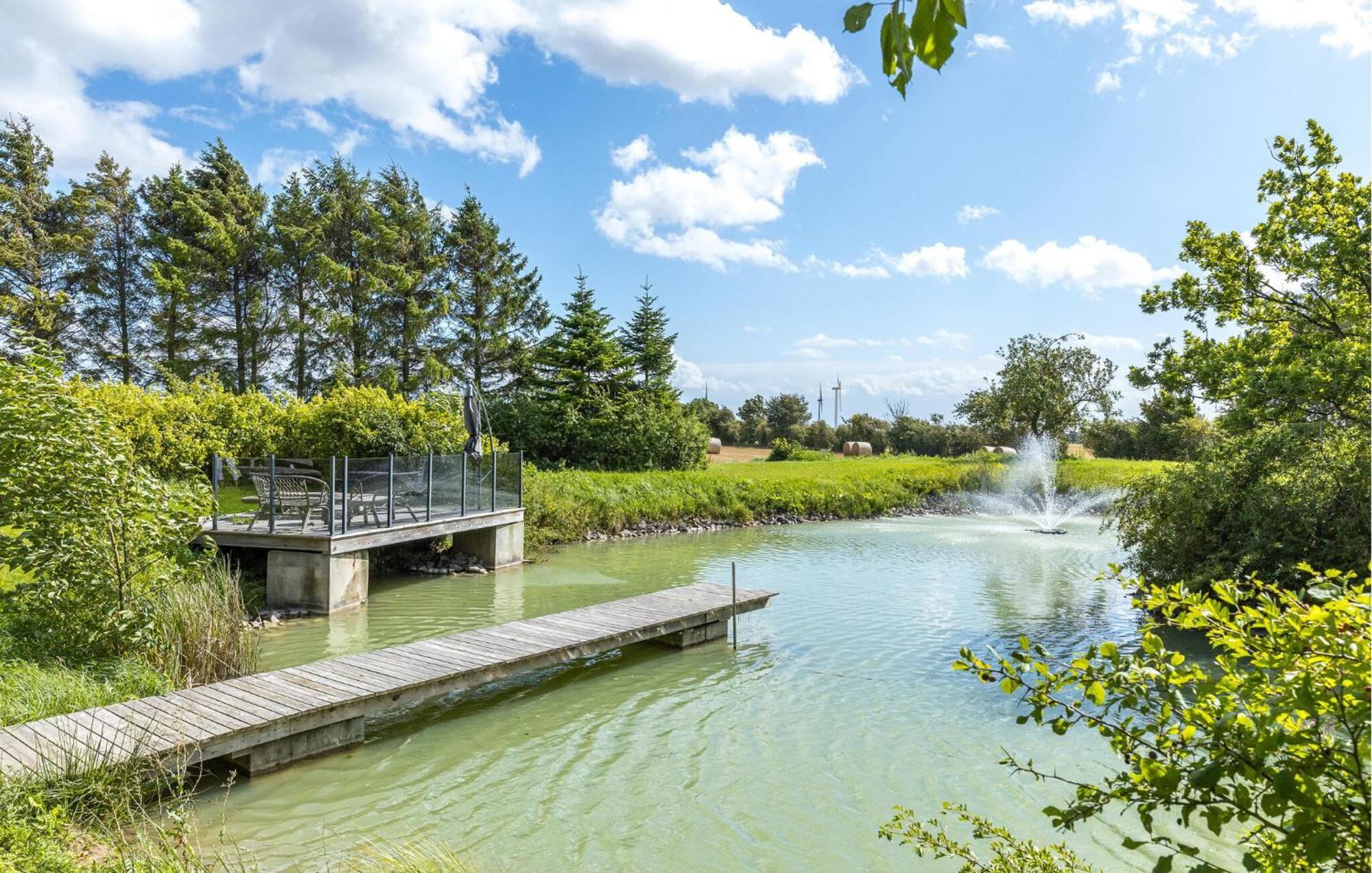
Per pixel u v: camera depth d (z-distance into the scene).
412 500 14.87
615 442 34.16
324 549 12.63
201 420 20.94
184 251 36.81
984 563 18.52
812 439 66.44
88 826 5.27
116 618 8.02
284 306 39.53
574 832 6.05
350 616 12.67
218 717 6.86
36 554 7.71
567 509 22.38
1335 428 13.40
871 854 5.78
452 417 22.81
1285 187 18.28
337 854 5.54
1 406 7.79
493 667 8.66
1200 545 13.28
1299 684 1.92
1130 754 2.38
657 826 6.16
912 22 1.84
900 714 8.58
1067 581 16.27
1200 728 2.14
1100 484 33.34
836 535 23.70
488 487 17.34
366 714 7.64
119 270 39.84
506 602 13.89
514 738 7.88
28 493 7.78
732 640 11.59
